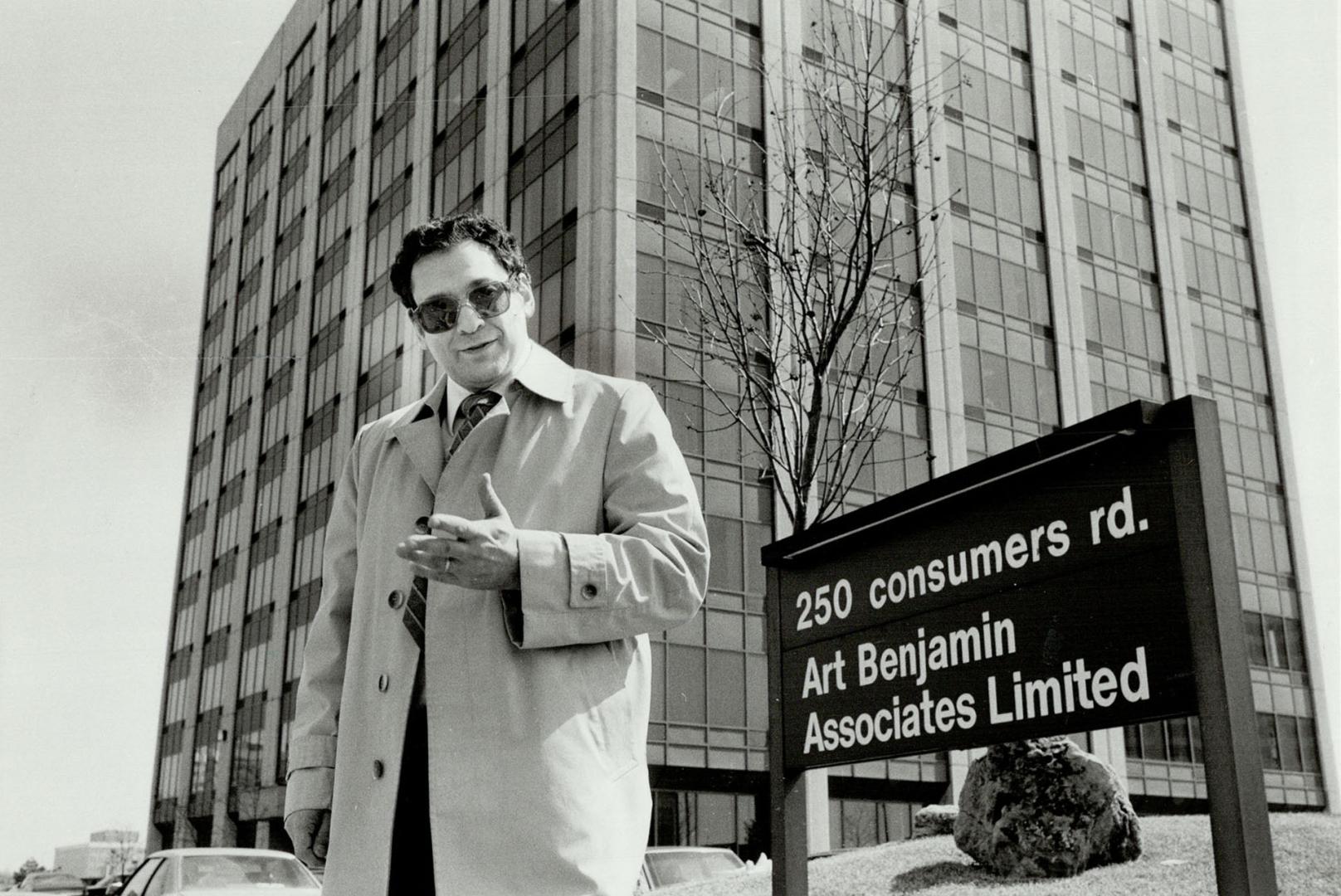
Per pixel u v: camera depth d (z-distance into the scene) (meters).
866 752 2.99
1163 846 9.01
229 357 39.44
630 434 2.05
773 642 3.40
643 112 23.38
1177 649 2.21
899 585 2.96
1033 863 8.95
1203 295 31.81
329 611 2.29
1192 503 2.22
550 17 25.95
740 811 22.86
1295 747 29.36
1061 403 28.28
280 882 7.64
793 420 7.82
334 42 36.91
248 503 35.75
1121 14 32.22
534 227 24.91
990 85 28.92
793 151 9.77
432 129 30.17
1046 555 2.54
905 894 8.88
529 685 1.82
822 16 10.70
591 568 1.78
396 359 29.02
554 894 1.71
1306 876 7.95
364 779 1.89
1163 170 31.80
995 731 2.62
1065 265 29.31
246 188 41.25
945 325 26.80
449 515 1.78
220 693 35.28
